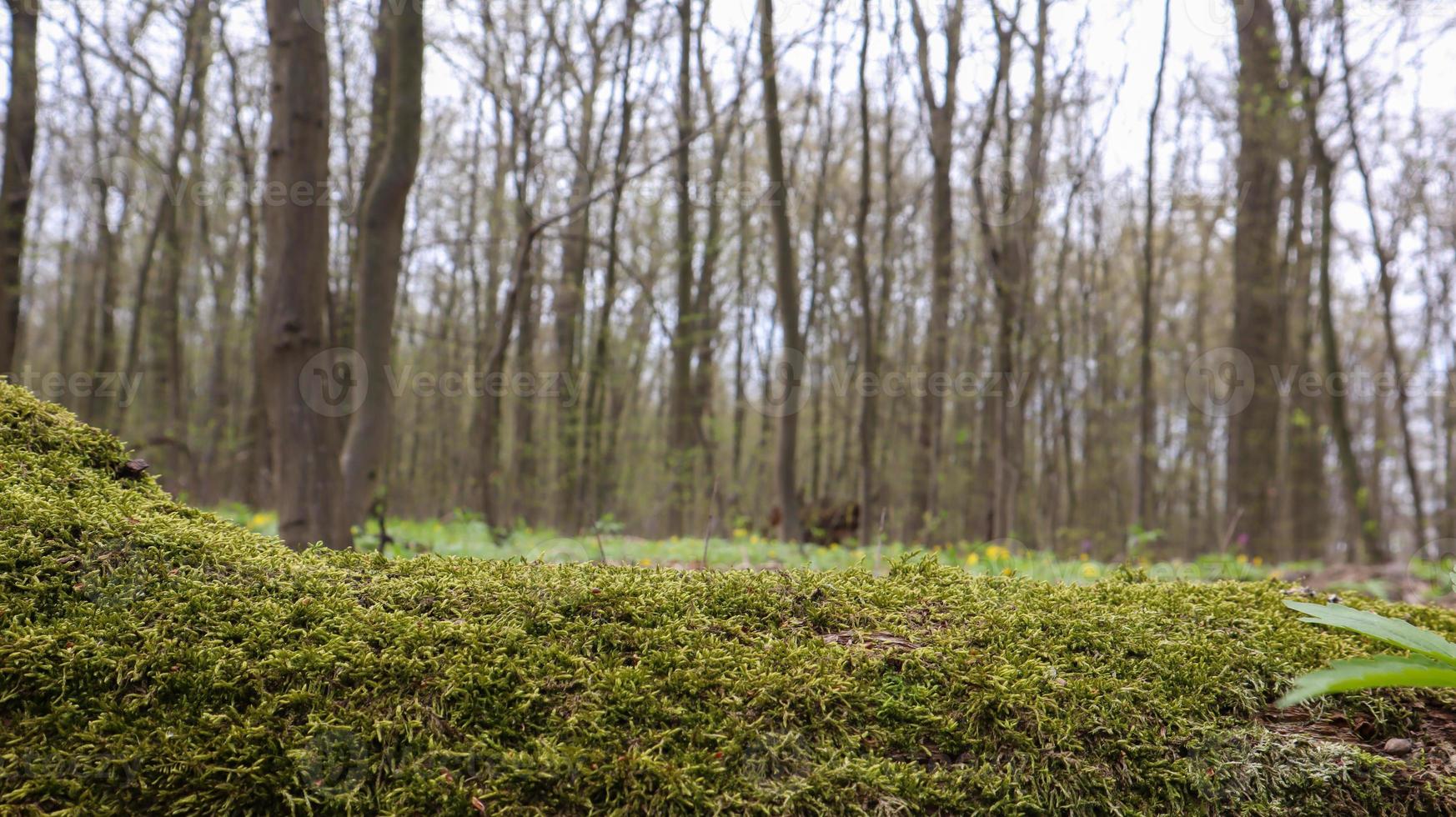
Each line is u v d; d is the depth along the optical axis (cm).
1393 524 2086
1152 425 1141
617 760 111
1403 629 122
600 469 1398
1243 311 966
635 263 1783
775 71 698
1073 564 449
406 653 122
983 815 115
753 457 1623
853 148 1788
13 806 104
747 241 1662
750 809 110
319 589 133
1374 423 2170
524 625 130
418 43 440
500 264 1900
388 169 438
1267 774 123
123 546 132
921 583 161
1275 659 141
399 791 109
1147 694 131
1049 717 124
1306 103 899
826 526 923
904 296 1836
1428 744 131
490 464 1002
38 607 122
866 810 112
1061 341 1352
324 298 400
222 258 1673
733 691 122
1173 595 165
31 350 2733
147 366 1570
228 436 1515
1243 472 939
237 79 1269
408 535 662
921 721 123
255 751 110
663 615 135
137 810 107
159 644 118
